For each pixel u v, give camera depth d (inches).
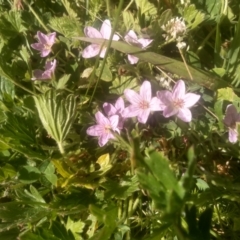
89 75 9.5
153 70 9.7
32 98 9.1
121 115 8.8
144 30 9.4
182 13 9.8
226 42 9.9
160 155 6.2
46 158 8.9
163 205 6.3
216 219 8.8
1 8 10.8
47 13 10.2
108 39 9.1
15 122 8.8
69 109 8.5
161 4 10.1
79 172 8.7
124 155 9.1
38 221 8.7
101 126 8.7
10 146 8.7
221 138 9.0
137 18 9.6
